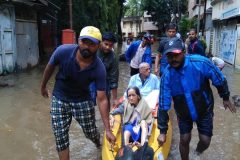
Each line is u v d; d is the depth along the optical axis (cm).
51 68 212
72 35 830
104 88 207
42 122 367
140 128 249
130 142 241
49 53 1009
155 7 2783
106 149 231
